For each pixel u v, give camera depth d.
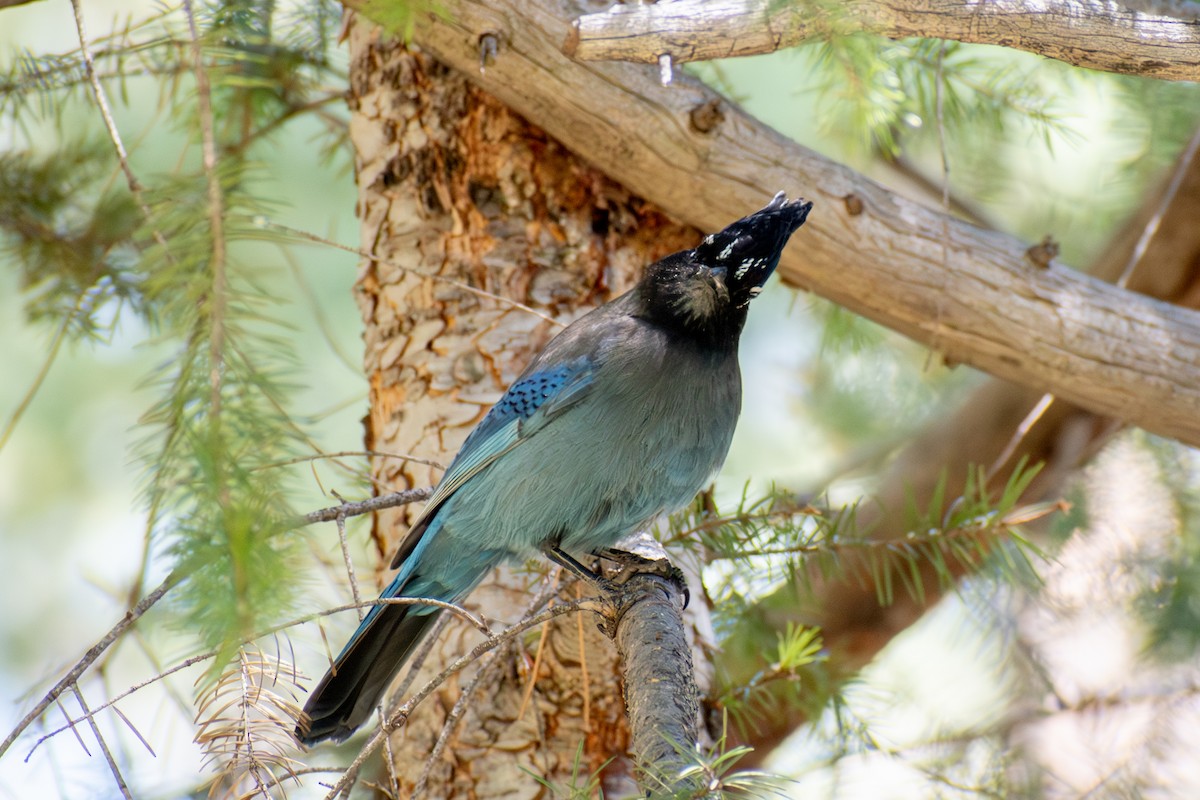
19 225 9.16
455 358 7.82
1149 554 10.05
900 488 10.47
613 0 7.22
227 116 8.90
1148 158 9.67
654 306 7.43
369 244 8.15
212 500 4.71
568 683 7.21
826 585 10.41
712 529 7.49
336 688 7.45
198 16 7.00
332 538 9.38
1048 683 9.63
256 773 5.21
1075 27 6.23
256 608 4.63
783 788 4.71
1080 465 10.15
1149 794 8.99
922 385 11.73
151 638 7.26
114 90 9.96
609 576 7.62
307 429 8.27
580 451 7.26
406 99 8.00
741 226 7.34
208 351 4.97
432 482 7.73
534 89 7.36
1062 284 8.03
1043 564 10.09
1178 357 8.07
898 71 8.07
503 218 7.88
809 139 11.20
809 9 5.82
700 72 8.53
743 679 7.76
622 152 7.56
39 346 12.52
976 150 10.80
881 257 7.88
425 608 7.62
